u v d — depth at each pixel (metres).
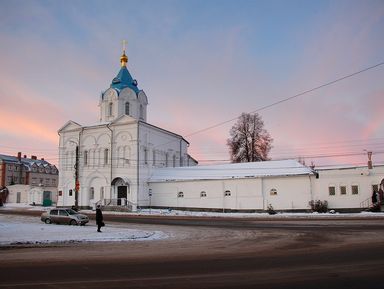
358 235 22.12
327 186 50.34
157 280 10.17
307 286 9.40
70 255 15.20
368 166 49.47
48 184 113.12
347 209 49.22
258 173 54.12
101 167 61.75
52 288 9.27
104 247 18.28
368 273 10.92
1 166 101.81
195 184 57.44
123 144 60.66
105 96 65.94
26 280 10.19
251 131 69.94
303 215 44.81
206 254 15.40
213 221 38.34
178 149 70.88
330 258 13.73
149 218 43.50
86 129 63.91
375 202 47.53
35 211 54.75
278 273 11.05
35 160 113.94
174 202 58.50
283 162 55.69
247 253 15.58
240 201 53.97
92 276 10.74
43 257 14.58
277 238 21.83
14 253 15.89
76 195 52.31
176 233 26.11
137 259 14.02
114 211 55.66
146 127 62.03
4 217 41.47
